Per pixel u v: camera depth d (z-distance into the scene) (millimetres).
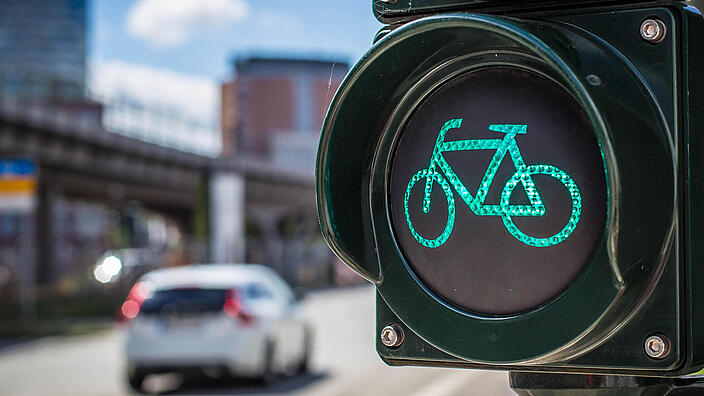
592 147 939
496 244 977
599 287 918
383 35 1101
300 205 63094
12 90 37031
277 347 12891
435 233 1009
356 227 1034
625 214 889
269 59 78625
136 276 39344
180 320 12102
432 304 1004
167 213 63812
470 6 1036
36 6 156000
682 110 933
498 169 981
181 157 45375
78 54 156625
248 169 50594
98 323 27219
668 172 917
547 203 955
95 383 13062
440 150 1014
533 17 1001
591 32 970
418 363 1053
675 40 944
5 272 46469
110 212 71938
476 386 11516
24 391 12367
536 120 968
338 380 12984
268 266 59500
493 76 991
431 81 1014
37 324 26531
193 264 45438
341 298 41219
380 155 1035
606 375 1031
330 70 1128
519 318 953
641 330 942
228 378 13398
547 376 1044
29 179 21969
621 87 923
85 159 40219
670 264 927
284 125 77000
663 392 1027
